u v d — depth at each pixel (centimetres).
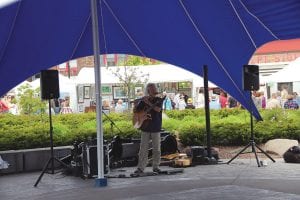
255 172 1063
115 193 874
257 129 1465
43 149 1259
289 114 1692
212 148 1287
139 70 2502
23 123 1691
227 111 1939
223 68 1251
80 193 893
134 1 1120
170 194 844
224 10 1073
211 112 1945
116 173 1123
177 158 1209
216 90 2473
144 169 1088
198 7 1084
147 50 1283
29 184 1030
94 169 1069
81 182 1023
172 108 2506
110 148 1197
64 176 1120
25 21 1087
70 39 1213
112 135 1370
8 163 1202
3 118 1762
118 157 1209
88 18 1178
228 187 893
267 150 1373
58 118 1881
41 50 1186
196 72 1300
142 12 1151
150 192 870
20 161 1223
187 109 2186
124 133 1407
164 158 1234
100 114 975
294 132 1456
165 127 1614
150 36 1227
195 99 2533
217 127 1487
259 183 923
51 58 1231
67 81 2520
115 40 1278
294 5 989
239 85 1268
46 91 1058
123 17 1189
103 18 1207
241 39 1152
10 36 1105
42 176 1067
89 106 2594
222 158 1309
